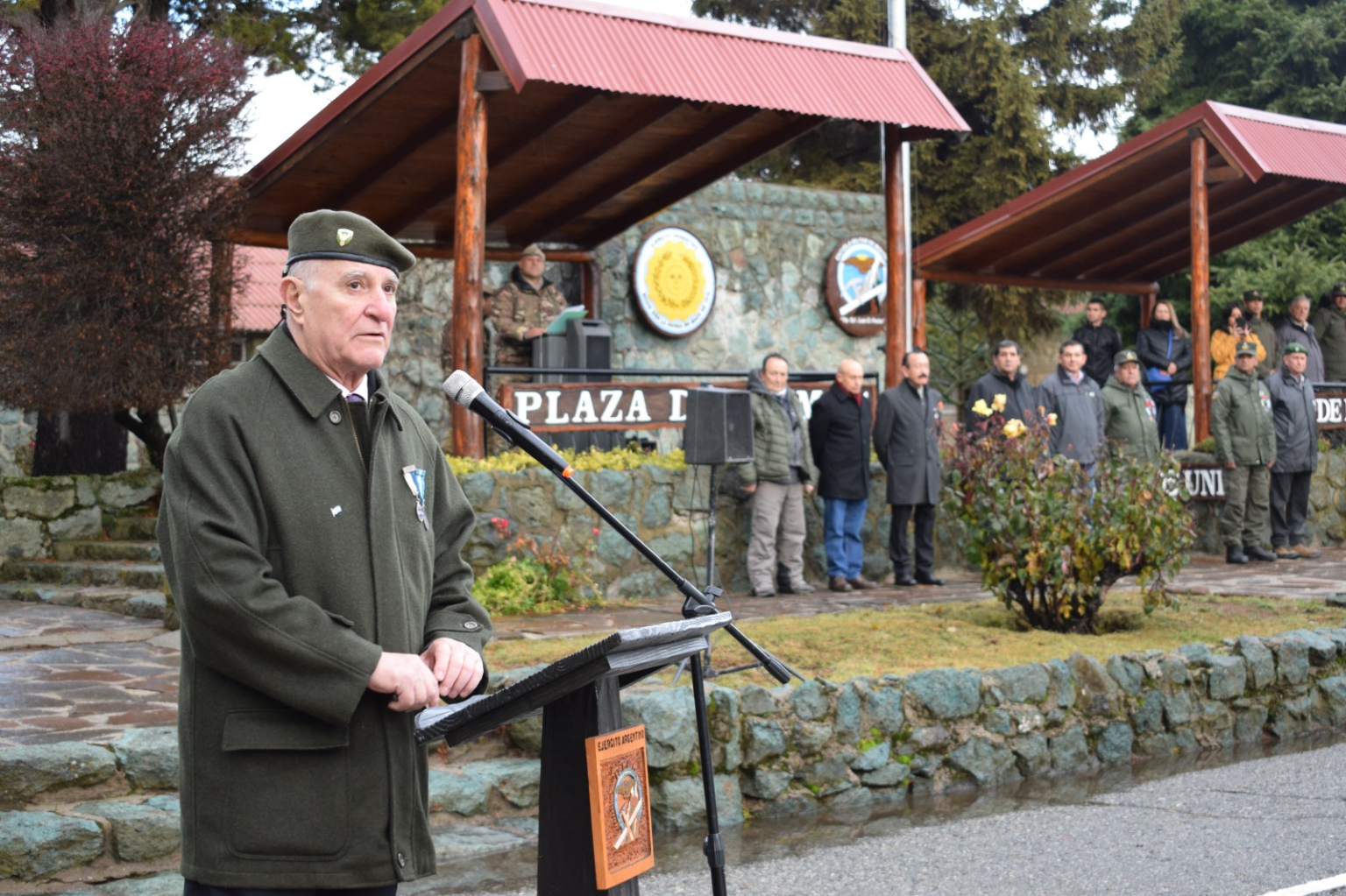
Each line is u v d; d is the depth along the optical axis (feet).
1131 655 22.67
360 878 7.96
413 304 47.73
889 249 40.01
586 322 36.96
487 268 47.55
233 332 38.04
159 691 20.42
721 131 37.70
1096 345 50.42
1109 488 25.23
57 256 34.17
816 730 19.27
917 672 20.67
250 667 7.73
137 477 39.65
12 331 34.60
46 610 31.09
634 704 17.98
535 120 36.88
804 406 38.58
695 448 27.89
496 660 21.31
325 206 41.78
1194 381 44.98
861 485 33.94
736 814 18.40
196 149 35.78
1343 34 83.71
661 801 17.98
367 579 8.28
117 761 15.96
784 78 34.04
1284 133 45.50
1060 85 91.04
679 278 49.29
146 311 35.22
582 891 8.85
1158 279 61.46
